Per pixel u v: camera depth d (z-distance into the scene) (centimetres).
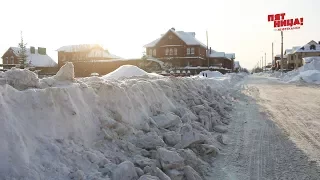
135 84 738
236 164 601
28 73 492
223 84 2408
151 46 6003
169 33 5916
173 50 5906
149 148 543
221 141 744
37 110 432
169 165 477
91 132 496
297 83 3105
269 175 544
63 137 442
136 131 584
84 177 387
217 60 6725
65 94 482
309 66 4100
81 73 5141
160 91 849
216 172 558
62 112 462
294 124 972
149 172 444
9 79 471
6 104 398
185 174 485
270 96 1833
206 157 616
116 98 600
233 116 1129
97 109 543
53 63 6041
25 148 373
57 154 402
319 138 795
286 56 8631
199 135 623
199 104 1037
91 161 427
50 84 528
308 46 7819
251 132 871
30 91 442
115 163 458
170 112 796
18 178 342
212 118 927
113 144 505
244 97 1781
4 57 5775
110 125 529
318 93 1992
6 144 358
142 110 672
